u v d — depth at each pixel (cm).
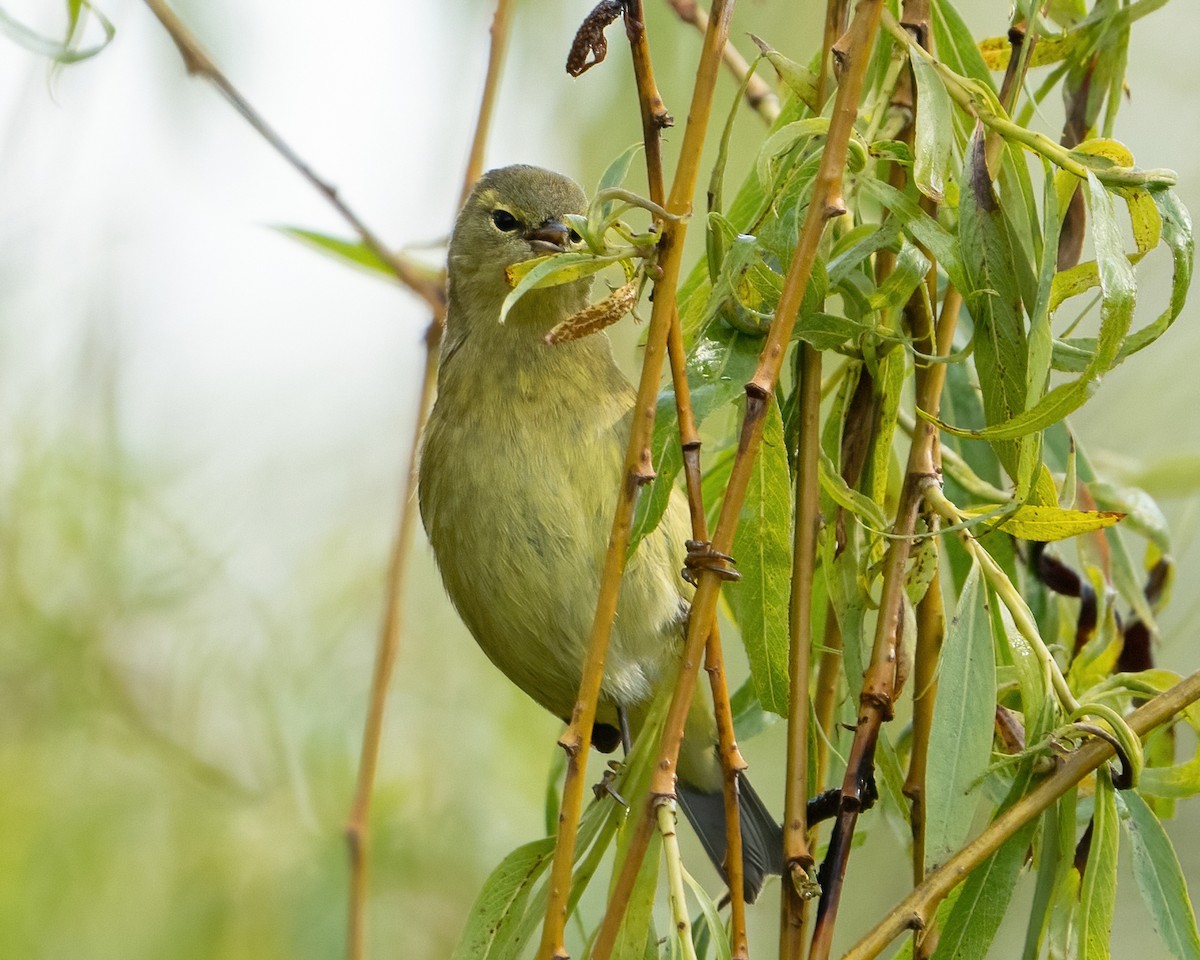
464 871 934
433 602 1056
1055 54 614
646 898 496
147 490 1010
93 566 986
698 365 520
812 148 538
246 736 987
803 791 492
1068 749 524
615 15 461
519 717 991
